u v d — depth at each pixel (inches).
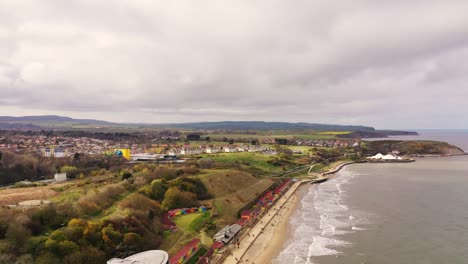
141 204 3230.8
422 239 3043.8
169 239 2778.1
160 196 3730.3
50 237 2113.7
